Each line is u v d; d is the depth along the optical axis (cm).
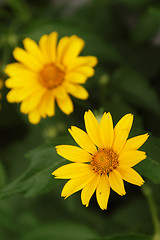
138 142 38
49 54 44
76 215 52
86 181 38
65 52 44
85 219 52
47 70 44
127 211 52
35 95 44
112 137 38
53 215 52
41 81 44
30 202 53
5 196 41
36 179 41
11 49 53
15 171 53
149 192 45
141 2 60
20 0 60
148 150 39
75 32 52
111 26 61
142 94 52
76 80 43
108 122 38
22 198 53
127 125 38
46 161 41
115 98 51
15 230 52
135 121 43
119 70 52
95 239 41
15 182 41
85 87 52
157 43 62
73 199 53
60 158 41
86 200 38
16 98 44
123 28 61
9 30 54
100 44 53
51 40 44
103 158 38
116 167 38
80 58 44
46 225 48
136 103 51
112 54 54
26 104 44
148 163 39
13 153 55
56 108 51
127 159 37
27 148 54
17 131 59
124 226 51
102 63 54
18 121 58
